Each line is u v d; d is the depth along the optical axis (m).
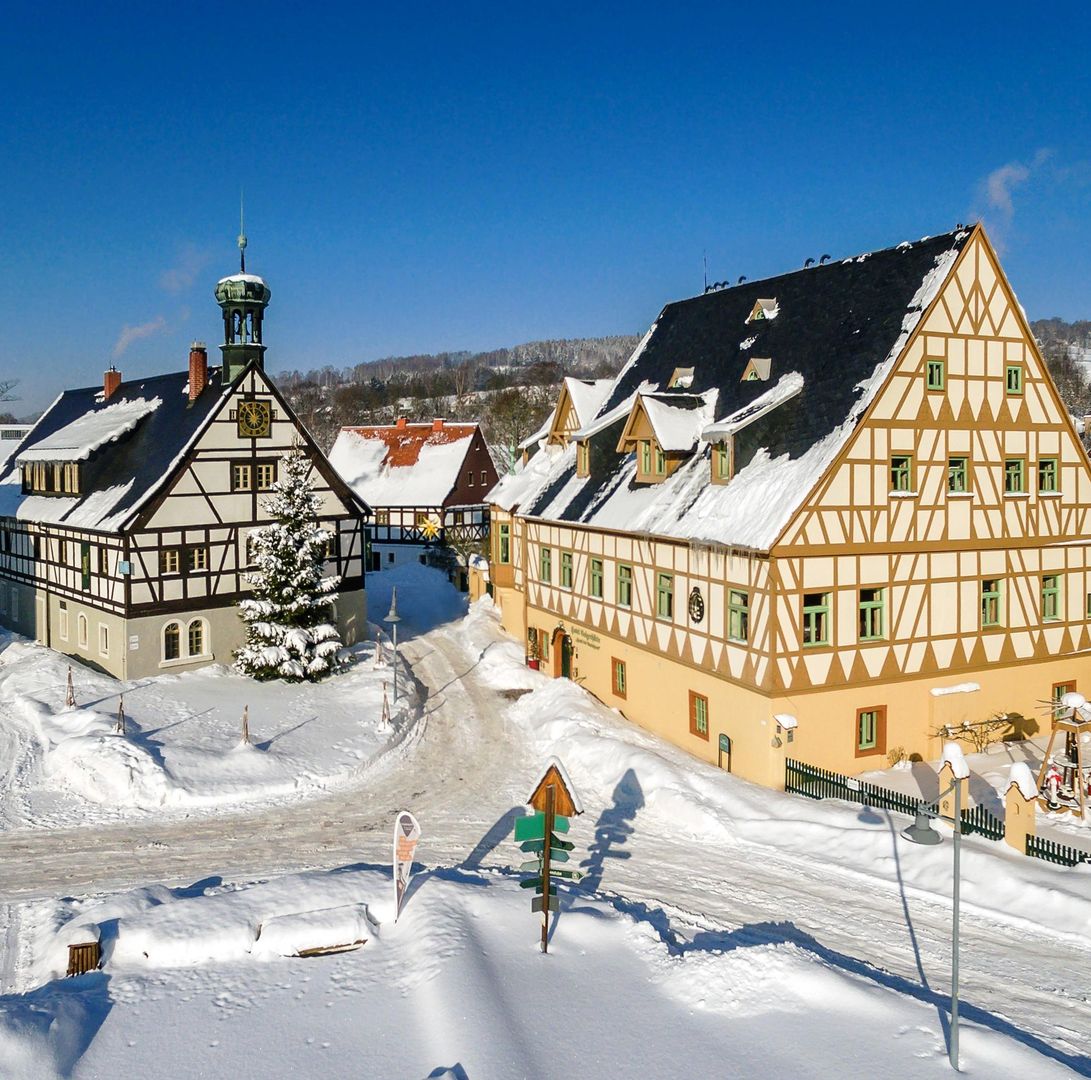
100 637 34.69
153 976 14.21
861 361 24.92
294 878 17.08
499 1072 11.13
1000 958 15.67
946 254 24.89
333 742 27.42
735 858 20.17
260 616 33.19
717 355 31.36
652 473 29.94
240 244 36.06
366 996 13.33
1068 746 23.27
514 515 41.03
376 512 66.50
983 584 26.06
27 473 41.38
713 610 25.69
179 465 33.50
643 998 13.19
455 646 42.31
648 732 28.89
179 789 23.52
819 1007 12.87
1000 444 25.94
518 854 20.66
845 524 23.73
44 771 24.84
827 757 24.14
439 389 164.00
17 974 15.23
